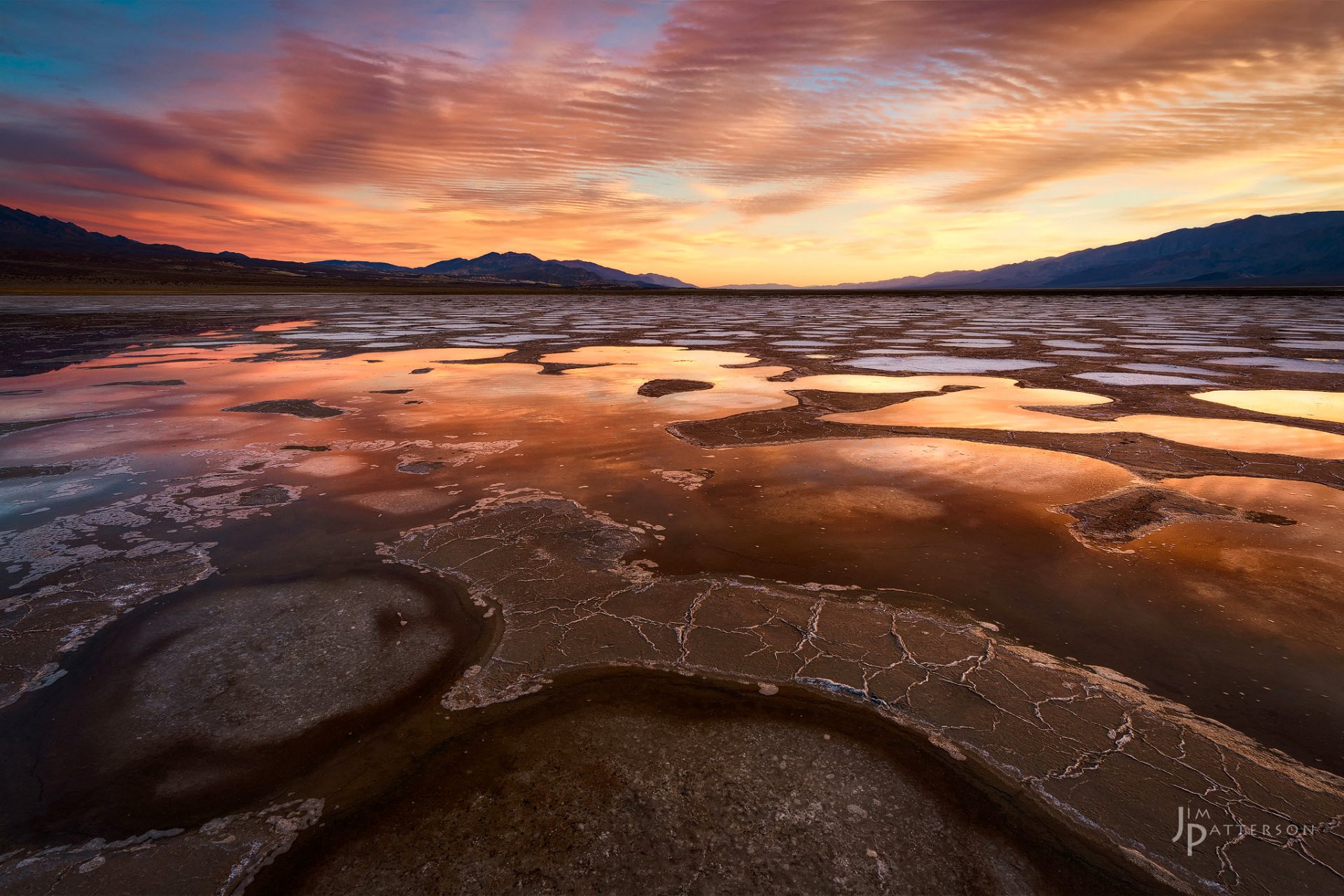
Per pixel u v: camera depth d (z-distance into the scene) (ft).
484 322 93.09
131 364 44.86
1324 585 11.82
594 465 20.03
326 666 9.57
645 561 13.08
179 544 13.98
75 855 6.45
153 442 22.75
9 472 19.19
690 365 44.55
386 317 103.19
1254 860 6.31
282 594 11.75
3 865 6.35
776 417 26.84
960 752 7.77
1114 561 12.95
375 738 8.08
